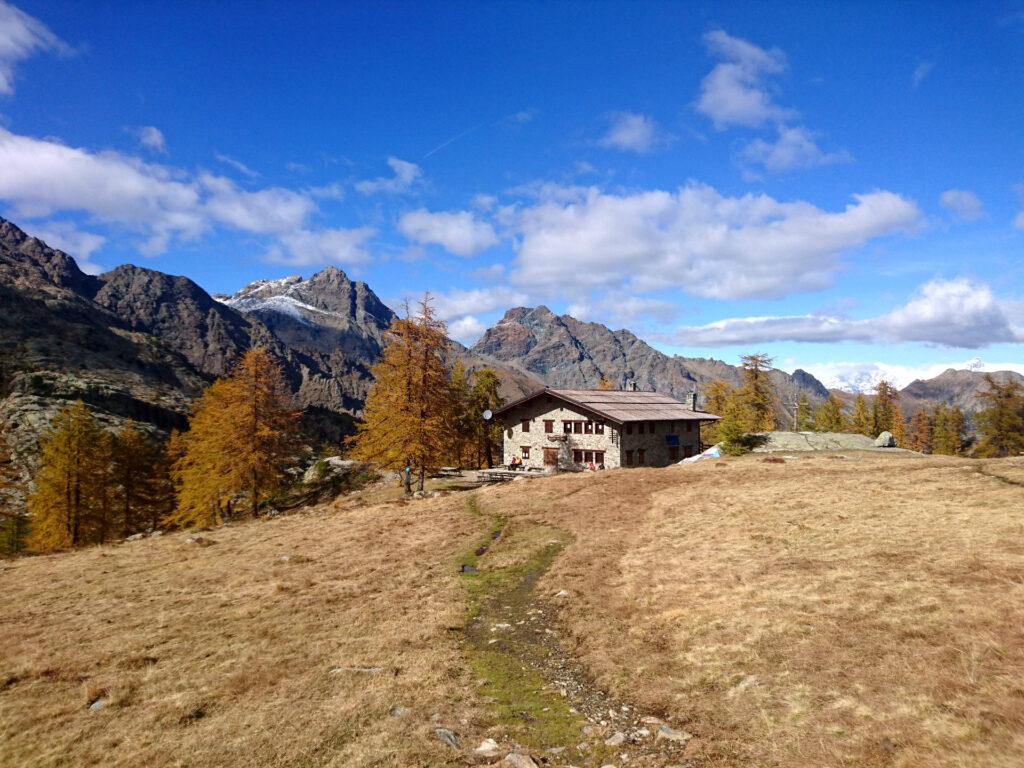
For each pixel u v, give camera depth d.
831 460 40.09
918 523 19.00
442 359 44.25
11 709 11.03
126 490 51.16
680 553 19.89
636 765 8.50
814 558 16.73
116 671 12.83
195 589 20.17
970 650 9.89
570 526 27.20
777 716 9.16
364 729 9.69
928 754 7.48
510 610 16.80
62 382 133.38
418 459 42.75
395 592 18.61
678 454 58.69
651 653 12.48
